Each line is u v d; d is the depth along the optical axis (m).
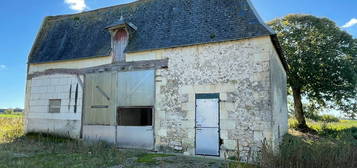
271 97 6.76
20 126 13.27
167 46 8.28
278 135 8.12
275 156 4.90
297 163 4.42
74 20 11.63
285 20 15.96
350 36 14.73
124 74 8.94
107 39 9.78
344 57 14.59
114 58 9.24
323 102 15.84
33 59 10.96
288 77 15.06
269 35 6.99
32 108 10.69
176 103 7.96
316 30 14.91
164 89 8.21
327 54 14.24
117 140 8.69
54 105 10.25
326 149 4.91
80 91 9.71
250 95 7.02
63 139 9.55
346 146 5.02
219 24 7.99
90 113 9.36
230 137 7.09
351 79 14.00
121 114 9.26
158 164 6.10
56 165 5.68
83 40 10.46
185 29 8.48
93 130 9.19
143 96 8.50
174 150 7.77
